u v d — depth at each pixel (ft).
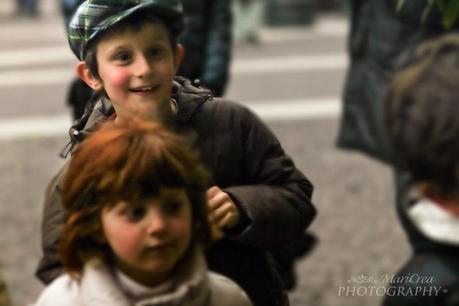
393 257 23.03
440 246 7.18
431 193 6.95
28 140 37.27
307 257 22.95
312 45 62.95
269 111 41.47
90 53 9.80
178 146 7.63
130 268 7.75
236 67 53.93
